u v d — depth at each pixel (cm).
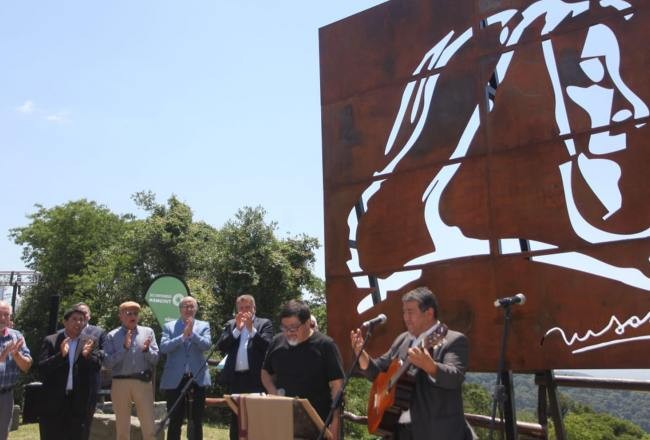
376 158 686
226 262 2103
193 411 619
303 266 2227
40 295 3170
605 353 519
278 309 2098
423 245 636
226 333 602
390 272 654
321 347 448
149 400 650
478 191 608
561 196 561
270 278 2119
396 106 682
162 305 869
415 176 653
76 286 2711
